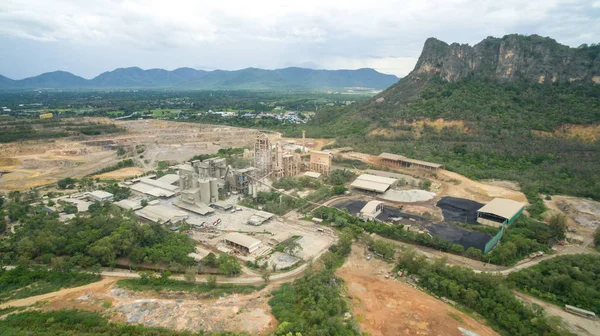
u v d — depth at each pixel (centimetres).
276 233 14400
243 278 11219
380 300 9950
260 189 19575
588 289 9881
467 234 13788
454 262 12162
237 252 12756
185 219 15612
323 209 16088
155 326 8500
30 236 12756
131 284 10488
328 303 9262
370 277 11238
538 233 13412
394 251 12325
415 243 13525
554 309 9650
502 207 15100
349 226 14500
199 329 8412
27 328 8281
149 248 12225
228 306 9269
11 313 8919
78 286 10506
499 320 8900
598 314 9388
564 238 13500
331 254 11831
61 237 12431
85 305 9312
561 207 16238
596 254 12375
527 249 12456
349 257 12519
